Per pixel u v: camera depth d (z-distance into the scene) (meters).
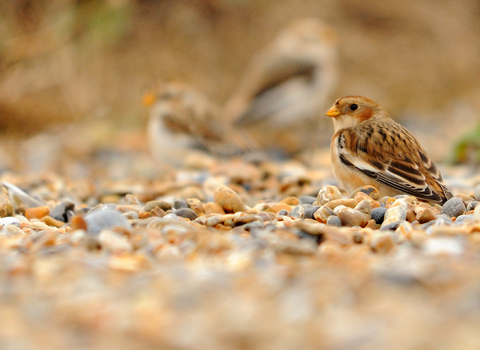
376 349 3.90
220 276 5.22
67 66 23.67
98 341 4.22
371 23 32.25
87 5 23.28
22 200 9.80
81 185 12.17
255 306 4.63
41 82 23.52
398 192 9.16
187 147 17.67
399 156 9.09
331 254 5.81
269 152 21.48
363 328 4.18
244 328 4.30
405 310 4.41
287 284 4.99
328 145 22.36
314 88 22.08
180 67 27.56
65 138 21.58
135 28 27.45
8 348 4.14
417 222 7.39
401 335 4.04
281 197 10.98
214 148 17.81
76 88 23.72
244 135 21.19
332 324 4.28
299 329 4.25
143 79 26.06
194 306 4.69
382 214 7.69
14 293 5.11
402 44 31.89
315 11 31.45
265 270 5.32
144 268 5.72
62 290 5.14
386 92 30.22
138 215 8.28
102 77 24.69
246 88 22.58
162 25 28.11
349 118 9.95
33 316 4.65
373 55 31.34
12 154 20.14
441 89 30.50
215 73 28.17
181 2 28.62
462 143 16.08
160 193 11.26
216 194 8.77
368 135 9.44
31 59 23.59
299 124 22.34
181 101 17.70
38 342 4.22
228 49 28.88
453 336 3.96
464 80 30.97
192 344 4.14
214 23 29.27
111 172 18.02
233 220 7.30
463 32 32.72
